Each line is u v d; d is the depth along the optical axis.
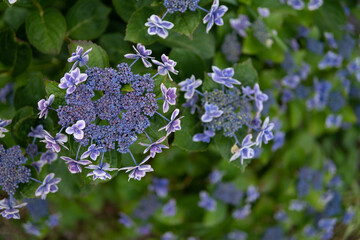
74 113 0.71
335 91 1.21
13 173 0.76
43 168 0.80
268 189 1.23
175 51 0.83
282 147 1.19
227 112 0.77
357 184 1.44
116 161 0.73
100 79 0.71
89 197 1.14
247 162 0.79
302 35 1.09
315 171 1.24
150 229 1.26
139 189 1.15
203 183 1.17
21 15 0.89
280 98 1.11
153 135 0.74
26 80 0.87
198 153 1.10
